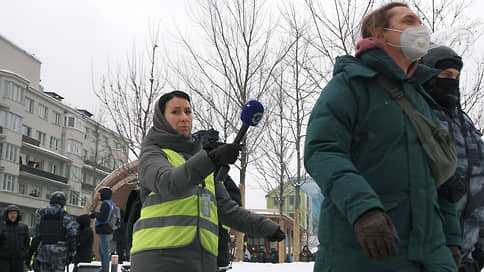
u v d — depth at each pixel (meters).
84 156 70.31
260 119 2.33
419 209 1.96
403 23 2.24
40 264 9.49
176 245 2.92
